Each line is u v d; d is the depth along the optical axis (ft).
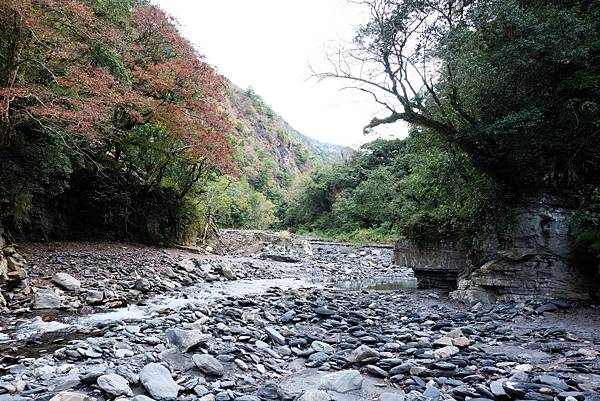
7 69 35.55
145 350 20.07
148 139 65.10
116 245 59.57
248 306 33.35
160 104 56.80
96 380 15.42
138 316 29.17
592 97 29.71
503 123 29.96
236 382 16.74
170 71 56.44
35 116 38.11
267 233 111.65
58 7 37.42
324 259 86.28
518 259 33.42
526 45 29.30
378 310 33.58
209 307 31.86
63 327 25.13
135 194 66.44
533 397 14.48
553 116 30.96
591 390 15.37
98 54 47.50
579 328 25.80
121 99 43.88
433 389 15.33
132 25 56.80
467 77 31.71
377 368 17.92
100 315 28.86
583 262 30.96
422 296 40.65
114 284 38.75
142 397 13.89
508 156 32.94
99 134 46.60
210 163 65.00
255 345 21.80
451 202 41.93
